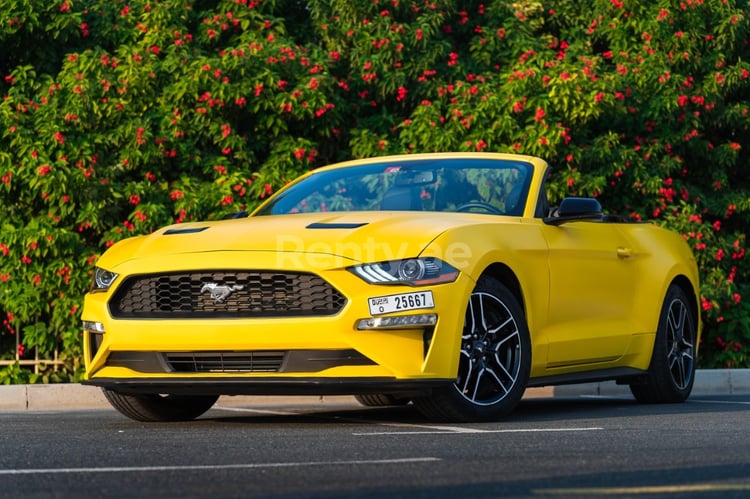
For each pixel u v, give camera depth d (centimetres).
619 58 1694
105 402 1245
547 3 1762
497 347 808
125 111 1515
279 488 456
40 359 1481
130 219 1480
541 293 855
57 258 1446
